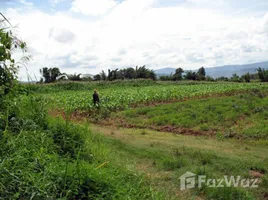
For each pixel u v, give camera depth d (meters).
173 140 9.49
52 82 38.12
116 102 18.83
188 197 4.84
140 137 10.00
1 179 2.91
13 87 4.74
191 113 13.76
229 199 4.74
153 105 18.77
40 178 3.16
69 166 3.74
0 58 4.34
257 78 60.97
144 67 57.28
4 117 4.28
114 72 53.31
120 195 3.60
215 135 10.14
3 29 4.36
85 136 5.64
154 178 5.56
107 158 5.26
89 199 3.37
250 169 6.25
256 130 10.15
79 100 19.23
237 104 15.57
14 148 3.57
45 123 5.23
